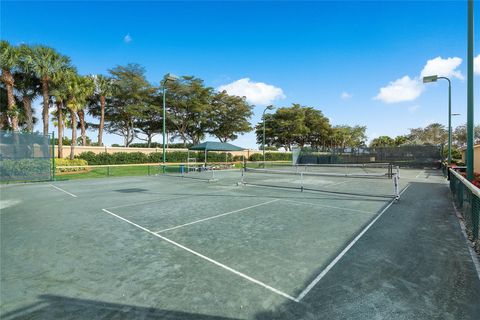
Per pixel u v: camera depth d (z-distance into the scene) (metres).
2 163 15.57
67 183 15.83
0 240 5.42
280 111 59.84
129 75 39.69
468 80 8.47
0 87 27.64
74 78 26.67
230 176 20.73
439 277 3.74
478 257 4.42
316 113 64.88
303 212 7.84
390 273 3.86
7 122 30.28
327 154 38.03
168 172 25.08
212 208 8.46
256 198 10.34
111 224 6.60
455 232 5.80
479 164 16.69
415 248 4.85
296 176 20.59
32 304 3.11
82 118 34.62
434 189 12.51
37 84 28.06
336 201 9.62
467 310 2.97
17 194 11.64
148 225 6.49
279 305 3.07
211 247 4.95
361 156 35.47
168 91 43.66
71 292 3.38
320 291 3.37
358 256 4.49
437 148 30.25
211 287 3.48
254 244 5.09
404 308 3.01
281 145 67.50
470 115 8.45
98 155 29.66
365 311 2.95
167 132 50.59
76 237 5.59
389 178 18.45
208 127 50.66
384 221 6.76
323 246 4.98
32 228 6.28
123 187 13.88
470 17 8.38
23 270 4.01
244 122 52.78
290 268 4.04
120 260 4.37
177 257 4.48
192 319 2.82
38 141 16.78
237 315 2.88
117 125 45.75
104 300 3.19
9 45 23.39
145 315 2.89
